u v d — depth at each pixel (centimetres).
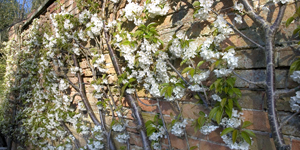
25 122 331
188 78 129
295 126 92
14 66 404
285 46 95
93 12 190
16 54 388
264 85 93
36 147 322
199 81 114
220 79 105
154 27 142
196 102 127
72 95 237
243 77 107
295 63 84
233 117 106
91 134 214
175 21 138
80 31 199
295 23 93
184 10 133
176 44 122
